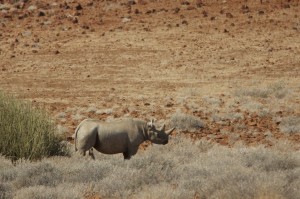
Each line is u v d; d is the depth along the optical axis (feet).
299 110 255.09
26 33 422.41
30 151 153.28
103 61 362.74
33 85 314.35
